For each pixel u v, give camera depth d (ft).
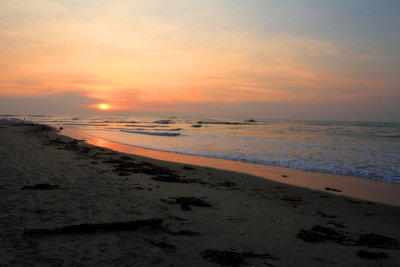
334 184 40.63
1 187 24.84
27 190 24.54
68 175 32.19
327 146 90.79
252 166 53.11
